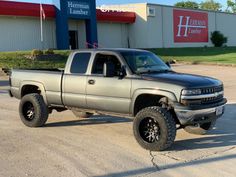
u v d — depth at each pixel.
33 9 38.91
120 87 8.75
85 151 8.17
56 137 9.33
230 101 14.62
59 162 7.48
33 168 7.16
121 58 8.96
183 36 57.25
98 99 9.14
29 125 10.39
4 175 6.83
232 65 32.56
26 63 30.38
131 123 10.76
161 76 8.56
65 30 41.47
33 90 10.93
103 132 9.77
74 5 42.25
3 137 9.38
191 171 6.91
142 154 7.94
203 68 31.06
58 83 9.90
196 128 9.37
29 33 39.81
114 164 7.34
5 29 37.88
